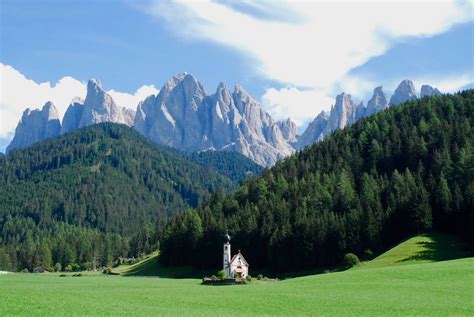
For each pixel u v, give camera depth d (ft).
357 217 447.42
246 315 174.60
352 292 241.55
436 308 189.67
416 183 503.61
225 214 604.90
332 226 448.65
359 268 380.99
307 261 449.89
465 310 184.24
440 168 526.57
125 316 164.76
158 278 459.73
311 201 535.19
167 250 559.38
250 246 508.94
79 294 251.80
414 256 378.53
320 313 184.34
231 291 273.95
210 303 216.13
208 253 522.47
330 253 443.32
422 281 259.19
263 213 538.88
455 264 300.61
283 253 467.93
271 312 188.44
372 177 557.74
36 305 189.88
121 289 295.69
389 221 455.63
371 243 431.43
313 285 279.90
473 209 400.06
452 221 434.71
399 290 238.48
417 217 442.09
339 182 552.82
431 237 419.95
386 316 173.88
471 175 478.18
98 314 168.55
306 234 454.81
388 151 629.51
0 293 242.58
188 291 278.67
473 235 394.73
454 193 446.60
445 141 588.09
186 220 575.79
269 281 376.48
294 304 209.46
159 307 198.29
